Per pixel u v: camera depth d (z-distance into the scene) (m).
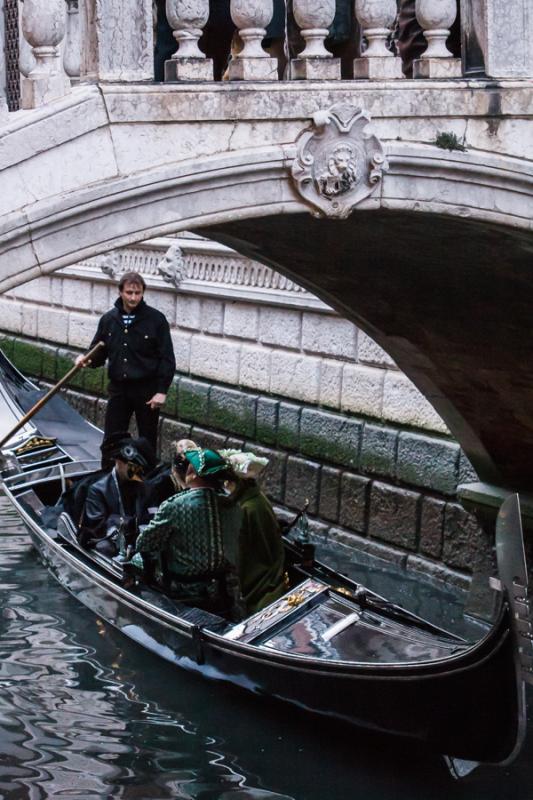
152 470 8.19
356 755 6.22
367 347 9.53
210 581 7.24
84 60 5.14
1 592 8.50
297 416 10.23
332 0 5.46
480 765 6.10
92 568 7.95
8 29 8.76
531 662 5.46
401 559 9.19
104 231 5.09
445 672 5.65
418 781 5.98
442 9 5.71
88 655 7.46
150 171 5.13
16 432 10.23
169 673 7.19
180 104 5.16
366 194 5.61
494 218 5.93
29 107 5.02
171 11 5.22
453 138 5.74
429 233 6.36
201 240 11.36
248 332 10.89
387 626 6.50
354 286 7.85
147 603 7.28
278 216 6.21
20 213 4.88
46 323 14.66
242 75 5.36
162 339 9.48
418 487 9.08
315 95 5.42
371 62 5.60
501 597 5.36
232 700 6.79
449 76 5.78
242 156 5.29
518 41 5.86
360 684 6.01
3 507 10.80
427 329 7.97
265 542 7.21
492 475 8.41
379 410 9.43
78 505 8.51
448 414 8.45
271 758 6.21
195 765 6.13
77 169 5.00
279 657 6.36
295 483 10.27
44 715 6.66
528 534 7.96
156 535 7.21
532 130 5.91
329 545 9.80
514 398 7.94
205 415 11.45
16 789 5.84
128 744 6.36
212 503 7.20
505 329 7.48
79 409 13.98
